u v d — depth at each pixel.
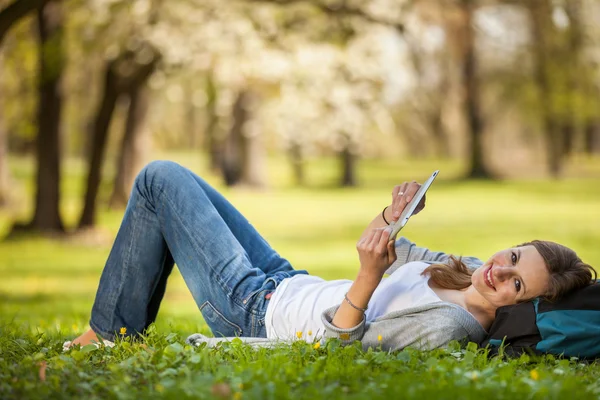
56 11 21.00
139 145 30.50
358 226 31.12
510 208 37.31
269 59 20.52
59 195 23.81
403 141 76.06
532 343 4.45
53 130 23.42
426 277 4.80
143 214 5.11
